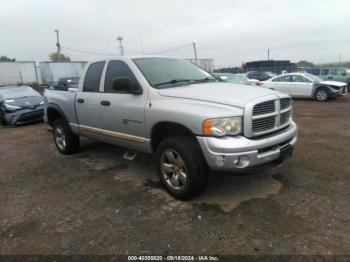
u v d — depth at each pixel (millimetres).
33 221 3246
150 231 2932
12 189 4180
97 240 2828
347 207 3217
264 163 3205
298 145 5691
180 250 2623
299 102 13703
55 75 28344
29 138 7699
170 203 3490
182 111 3232
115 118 4191
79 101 4906
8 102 9969
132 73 3988
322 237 2707
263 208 3262
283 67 38312
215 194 3645
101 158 5434
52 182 4371
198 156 3238
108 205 3529
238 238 2750
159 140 3855
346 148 5414
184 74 4312
